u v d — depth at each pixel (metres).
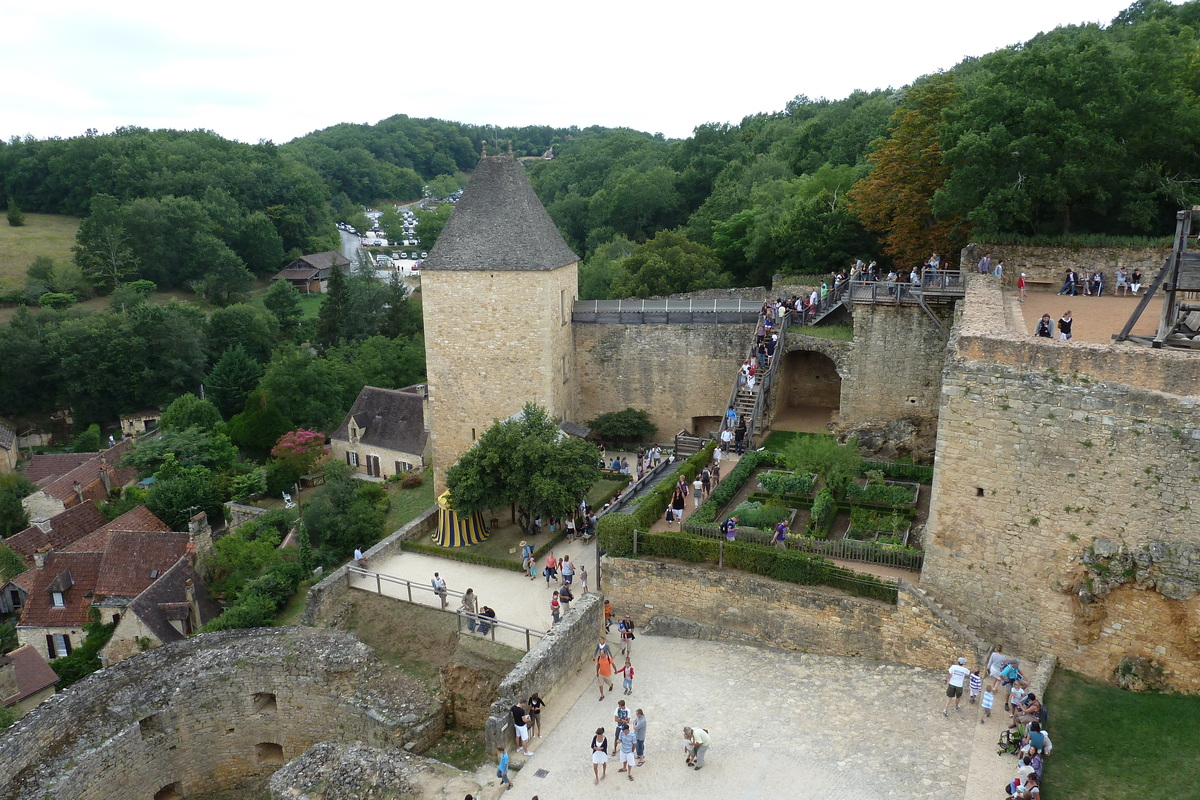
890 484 33.19
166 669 29.80
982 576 23.48
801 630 26.50
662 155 131.50
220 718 29.83
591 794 21.02
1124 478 20.64
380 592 33.25
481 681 27.70
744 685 24.98
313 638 30.56
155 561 46.94
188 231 123.50
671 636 28.47
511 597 32.22
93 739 27.05
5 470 76.44
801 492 32.50
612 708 24.84
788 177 84.44
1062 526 21.86
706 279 66.75
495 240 42.31
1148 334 27.47
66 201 139.12
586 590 30.69
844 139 83.69
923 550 26.48
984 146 35.59
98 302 113.06
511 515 39.88
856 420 39.62
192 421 72.81
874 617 25.19
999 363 22.41
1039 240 36.75
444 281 42.88
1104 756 19.00
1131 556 20.67
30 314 98.31
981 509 23.19
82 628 45.50
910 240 44.72
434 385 44.59
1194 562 19.78
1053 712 20.56
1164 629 20.52
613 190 109.94
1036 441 21.91
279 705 29.77
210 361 98.50
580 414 49.31
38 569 48.06
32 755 26.05
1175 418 19.73
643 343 46.94
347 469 60.12
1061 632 22.23
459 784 22.56
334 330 96.88
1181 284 24.84
